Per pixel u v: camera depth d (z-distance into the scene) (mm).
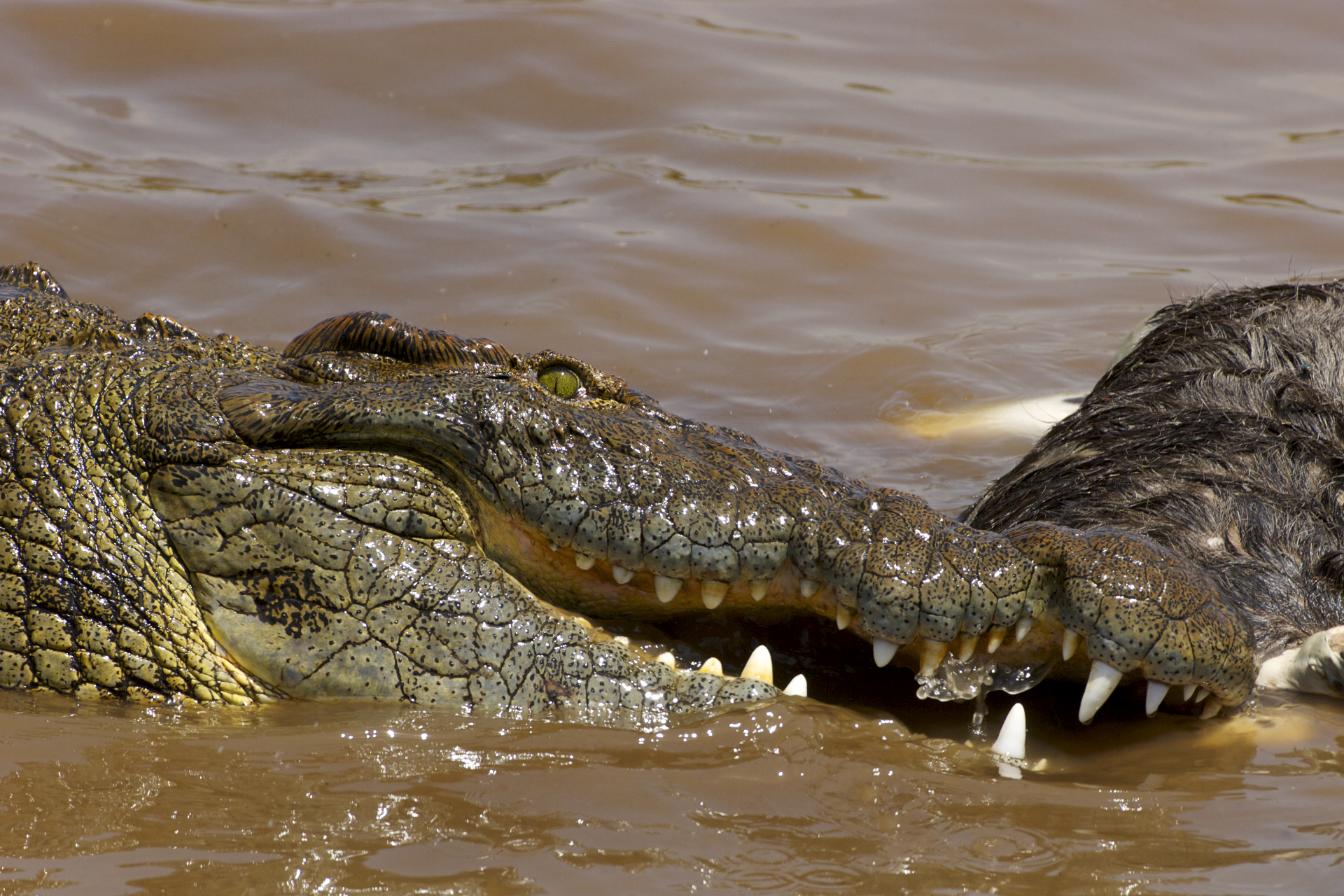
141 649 12336
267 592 12312
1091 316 26594
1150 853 9906
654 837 9969
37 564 12500
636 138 32844
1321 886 9398
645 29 37781
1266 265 28000
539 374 13719
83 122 31812
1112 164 32469
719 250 28297
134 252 26719
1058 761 11734
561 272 26969
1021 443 22656
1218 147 33344
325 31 36531
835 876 9531
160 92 33562
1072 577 11711
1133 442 17344
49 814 10133
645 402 13695
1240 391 18000
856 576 11945
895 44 38438
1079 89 36281
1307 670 13008
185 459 12492
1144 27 39719
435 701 12078
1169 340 20031
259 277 26312
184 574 12445
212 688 12258
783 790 10688
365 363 13719
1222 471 16234
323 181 30141
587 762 11023
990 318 26500
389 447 12750
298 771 10852
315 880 9320
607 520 12320
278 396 12891
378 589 12242
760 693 12102
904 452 22219
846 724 11789
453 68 35281
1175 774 11289
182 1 37344
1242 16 40344
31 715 11891
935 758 11391
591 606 13156
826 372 24453
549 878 9391
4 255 25656
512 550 12820
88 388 13102
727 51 37188
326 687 12180
